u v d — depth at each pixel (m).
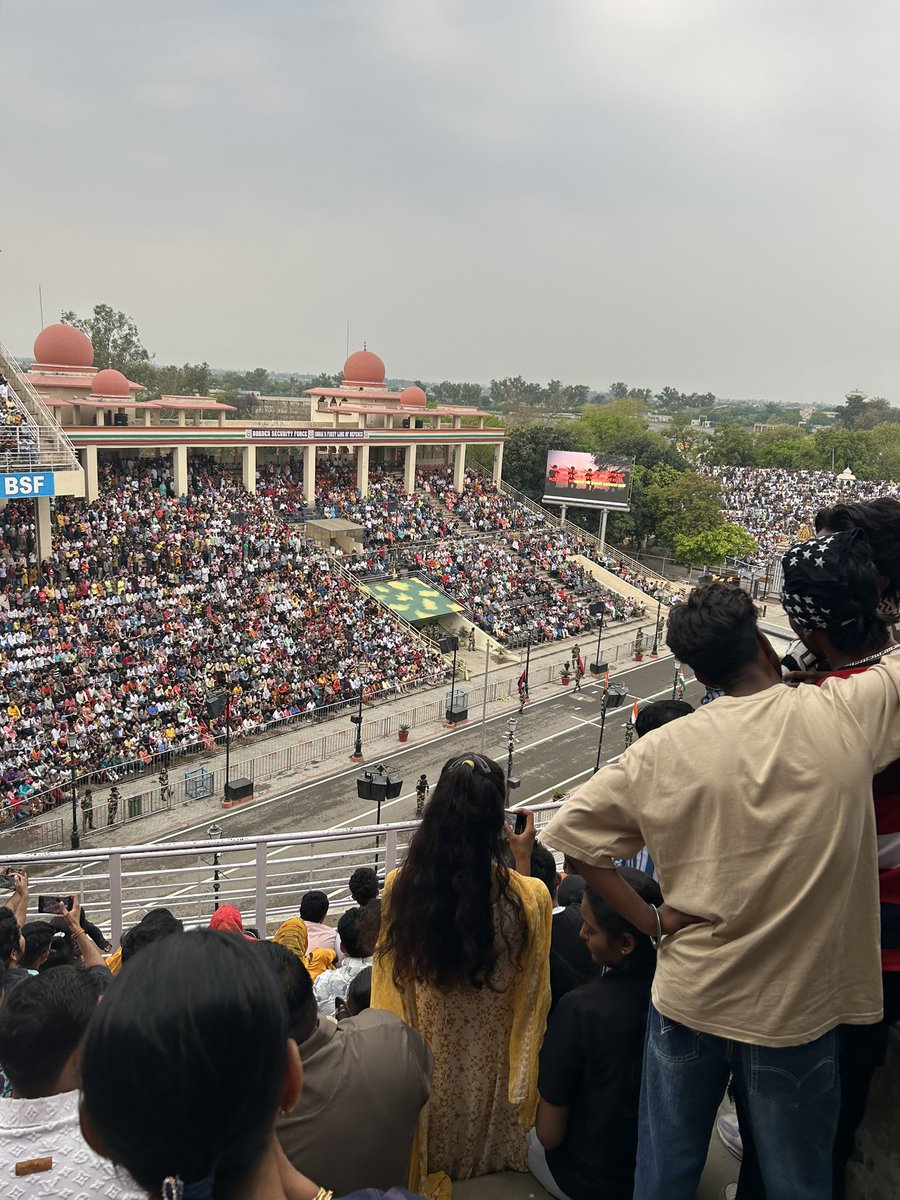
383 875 16.16
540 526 70.88
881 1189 3.75
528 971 4.32
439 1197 4.31
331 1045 3.57
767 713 3.30
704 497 76.75
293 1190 2.33
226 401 151.75
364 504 60.91
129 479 49.06
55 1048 3.73
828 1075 3.31
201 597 43.28
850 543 3.84
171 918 7.98
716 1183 4.63
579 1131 4.21
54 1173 3.59
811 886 3.07
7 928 8.06
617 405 176.12
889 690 3.31
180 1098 1.84
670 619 3.77
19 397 44.00
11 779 29.73
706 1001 3.22
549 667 51.75
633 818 3.43
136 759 33.06
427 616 51.41
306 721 40.31
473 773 4.00
